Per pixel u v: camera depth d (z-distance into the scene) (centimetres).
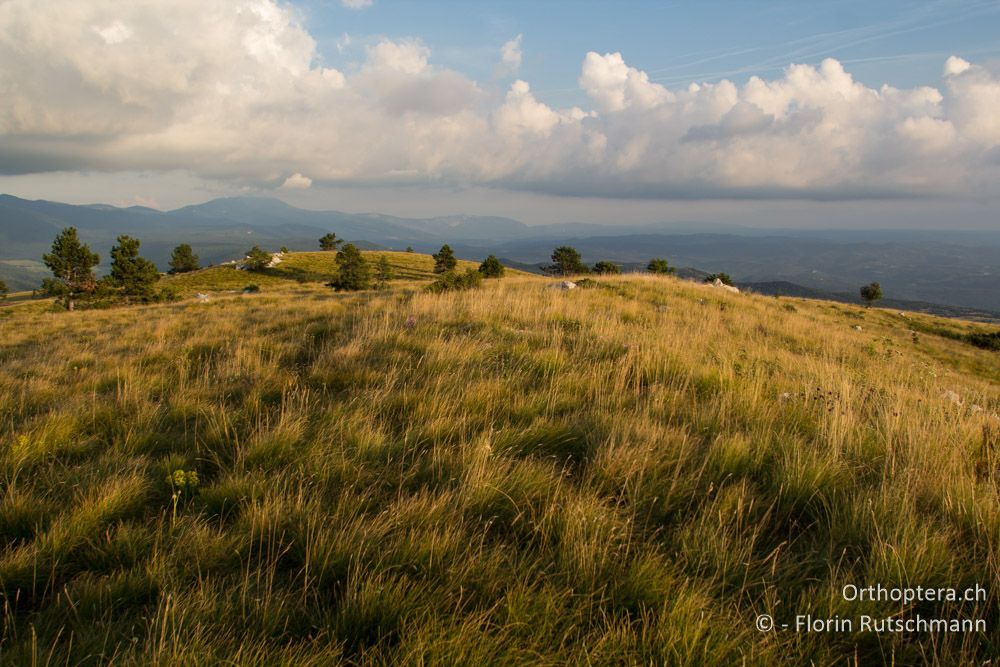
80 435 450
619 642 205
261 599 229
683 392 541
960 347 2855
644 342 773
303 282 8650
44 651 199
